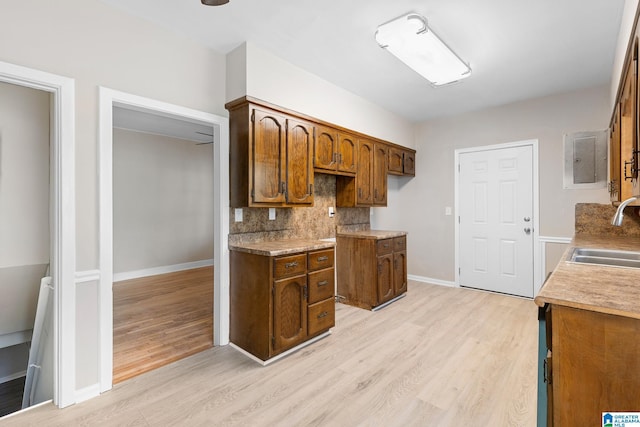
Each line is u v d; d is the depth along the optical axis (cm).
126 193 505
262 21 225
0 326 272
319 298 271
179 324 313
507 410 180
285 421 172
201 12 215
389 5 206
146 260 529
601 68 298
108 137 203
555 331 104
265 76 266
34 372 222
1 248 253
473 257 431
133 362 237
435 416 176
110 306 204
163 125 475
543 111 375
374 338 277
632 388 94
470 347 258
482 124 421
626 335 94
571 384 102
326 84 328
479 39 247
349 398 192
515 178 396
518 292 395
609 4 203
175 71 238
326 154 322
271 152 266
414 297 396
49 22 182
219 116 265
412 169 476
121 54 210
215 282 271
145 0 202
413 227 488
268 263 233
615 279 128
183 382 211
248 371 225
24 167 262
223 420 173
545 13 213
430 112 434
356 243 362
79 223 192
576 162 355
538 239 380
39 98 269
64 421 173
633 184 168
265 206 261
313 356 246
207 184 615
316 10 213
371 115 392
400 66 297
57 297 185
